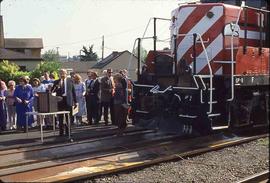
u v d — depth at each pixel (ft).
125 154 32.96
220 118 38.63
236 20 40.47
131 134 42.09
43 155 32.78
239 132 44.50
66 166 29.09
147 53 42.19
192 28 41.14
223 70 39.65
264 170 29.53
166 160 31.14
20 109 45.80
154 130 42.78
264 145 37.63
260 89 44.06
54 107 38.78
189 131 38.19
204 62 40.27
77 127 47.47
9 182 24.85
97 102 49.73
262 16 43.83
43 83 49.80
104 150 34.55
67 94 40.96
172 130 38.40
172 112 38.29
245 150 35.45
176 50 39.19
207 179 27.04
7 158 31.65
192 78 37.40
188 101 37.45
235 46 40.04
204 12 40.52
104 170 27.30
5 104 46.96
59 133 41.52
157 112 39.19
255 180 26.96
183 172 28.43
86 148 35.45
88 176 26.16
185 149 35.06
